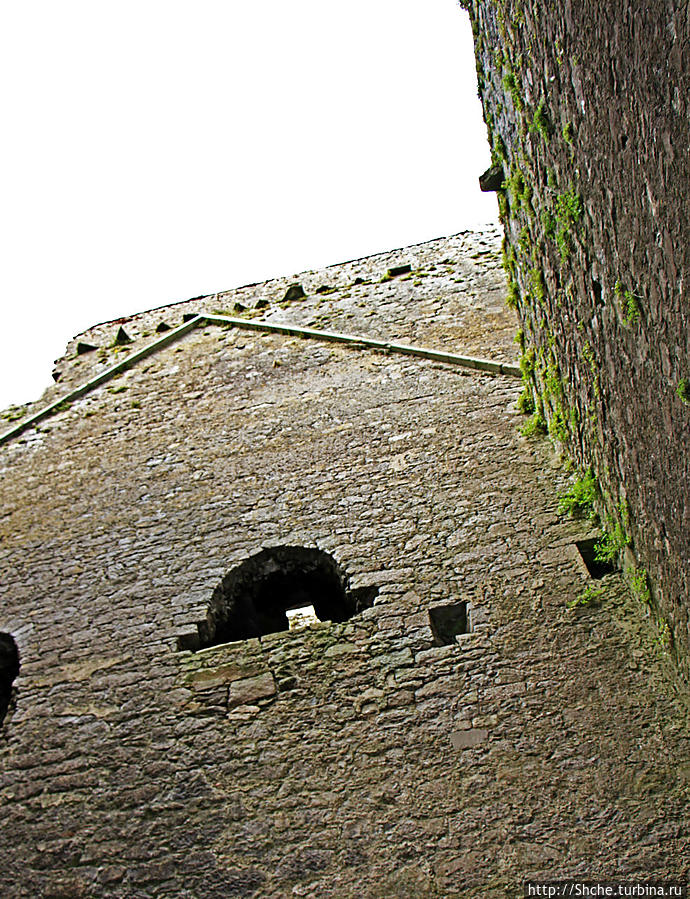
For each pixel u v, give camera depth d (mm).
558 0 4484
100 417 8773
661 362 4086
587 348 5465
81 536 7203
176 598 6402
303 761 5078
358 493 6969
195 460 7777
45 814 5121
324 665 5629
